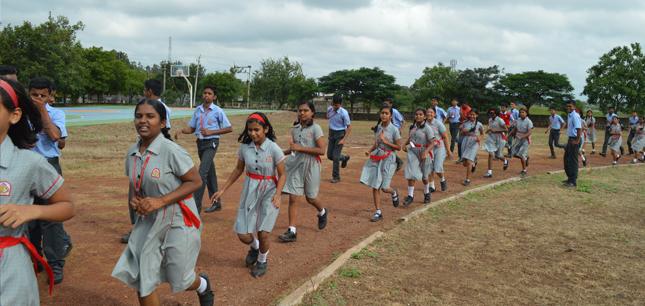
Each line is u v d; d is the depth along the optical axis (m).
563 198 7.82
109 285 3.85
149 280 2.72
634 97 40.81
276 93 71.88
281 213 6.66
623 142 22.08
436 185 9.19
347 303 3.50
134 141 16.31
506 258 4.67
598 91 42.16
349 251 4.68
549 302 3.61
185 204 2.88
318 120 44.41
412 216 6.32
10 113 1.95
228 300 3.58
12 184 1.92
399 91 59.84
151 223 2.78
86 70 40.38
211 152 6.39
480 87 53.72
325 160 12.39
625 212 6.85
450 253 4.80
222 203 7.16
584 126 12.66
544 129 37.66
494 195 8.02
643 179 10.21
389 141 6.11
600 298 3.70
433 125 7.98
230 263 4.46
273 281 4.01
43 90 3.80
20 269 1.99
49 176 2.09
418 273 4.20
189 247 2.90
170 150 2.74
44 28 36.03
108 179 8.80
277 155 4.00
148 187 2.77
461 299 3.64
